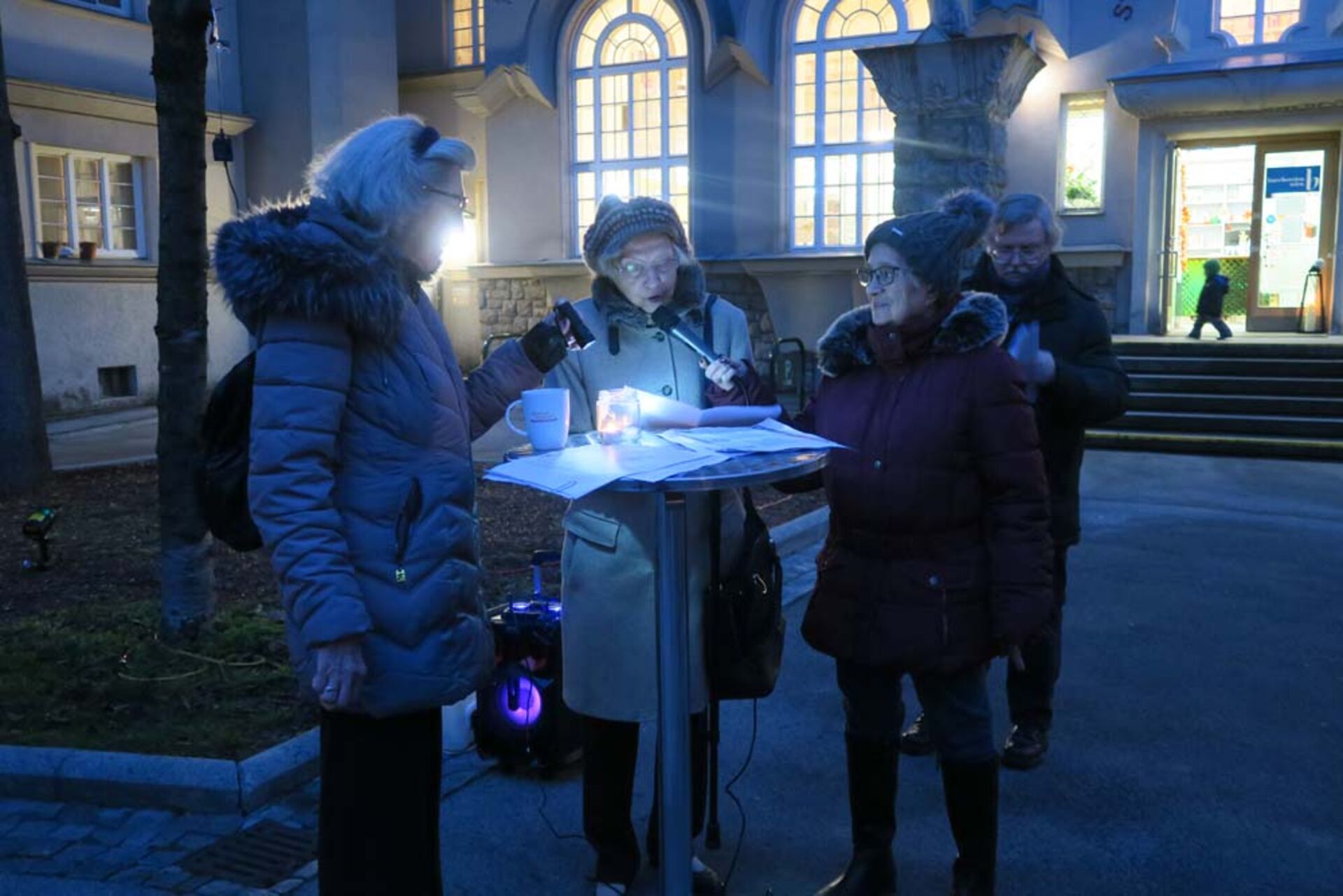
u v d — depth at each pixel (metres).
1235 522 8.10
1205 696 4.67
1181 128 14.23
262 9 17.81
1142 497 9.07
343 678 2.19
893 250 2.76
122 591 6.19
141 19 16.33
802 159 16.08
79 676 4.57
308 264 2.11
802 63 15.90
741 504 3.03
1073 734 4.29
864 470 2.86
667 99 16.75
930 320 2.83
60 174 15.50
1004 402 2.75
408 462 2.31
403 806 2.40
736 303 16.48
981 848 2.95
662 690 2.54
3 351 9.21
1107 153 14.60
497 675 3.83
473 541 2.43
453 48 19.56
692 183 16.50
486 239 19.69
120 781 3.62
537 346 2.81
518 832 3.49
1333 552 7.17
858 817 3.06
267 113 18.02
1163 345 13.12
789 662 5.12
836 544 3.02
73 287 15.33
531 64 16.94
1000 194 12.91
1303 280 14.88
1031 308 3.73
